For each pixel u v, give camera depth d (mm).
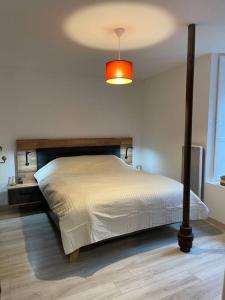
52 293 1832
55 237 2762
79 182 2877
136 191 2529
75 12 1953
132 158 4668
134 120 4695
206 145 3189
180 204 2682
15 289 1877
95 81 4285
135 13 1979
